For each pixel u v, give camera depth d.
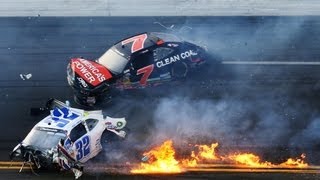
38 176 48.75
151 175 49.06
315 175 48.81
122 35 73.31
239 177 48.66
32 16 78.44
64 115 51.28
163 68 62.00
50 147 48.19
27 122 57.78
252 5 80.94
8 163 50.94
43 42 72.19
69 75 60.16
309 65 66.94
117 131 52.97
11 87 63.50
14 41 72.50
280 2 81.75
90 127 51.06
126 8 80.56
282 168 49.88
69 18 77.81
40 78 65.12
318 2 81.75
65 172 49.41
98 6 81.25
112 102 60.69
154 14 78.62
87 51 69.94
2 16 78.38
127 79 60.25
